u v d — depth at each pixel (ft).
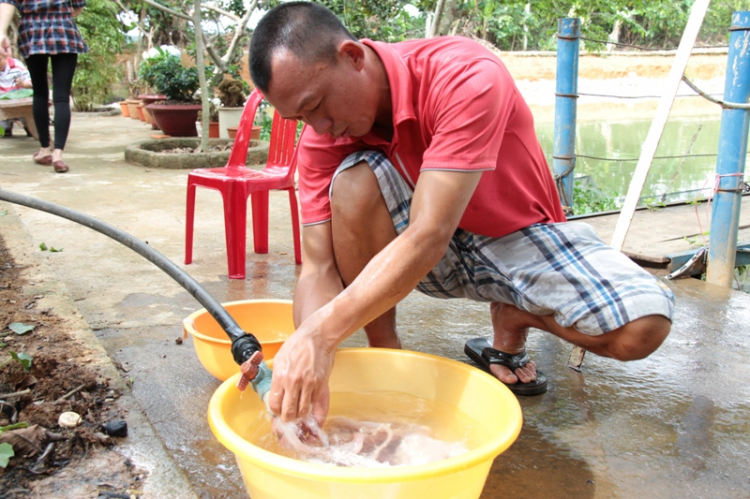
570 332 5.72
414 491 3.86
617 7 21.97
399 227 5.89
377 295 4.57
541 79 59.16
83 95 44.60
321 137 6.08
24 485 4.44
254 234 11.27
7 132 26.61
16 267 8.98
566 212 13.82
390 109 5.44
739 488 5.00
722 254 10.23
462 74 4.87
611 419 5.98
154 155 20.29
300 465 3.69
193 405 6.12
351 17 24.93
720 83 60.18
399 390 5.70
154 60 33.19
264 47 4.67
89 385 5.72
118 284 9.46
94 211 14.12
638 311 5.24
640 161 7.89
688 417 6.03
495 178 5.71
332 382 5.74
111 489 4.46
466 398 5.33
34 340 6.65
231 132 25.68
